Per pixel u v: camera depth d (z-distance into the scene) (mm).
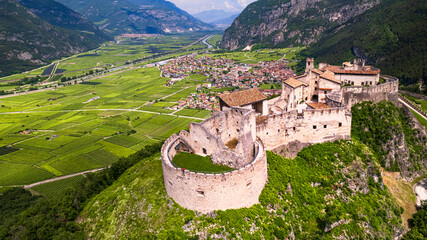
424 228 91438
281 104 127188
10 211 133875
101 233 87312
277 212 77750
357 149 105562
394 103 133500
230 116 91438
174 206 77688
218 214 72125
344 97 120938
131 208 87062
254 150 87438
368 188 97938
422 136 128625
